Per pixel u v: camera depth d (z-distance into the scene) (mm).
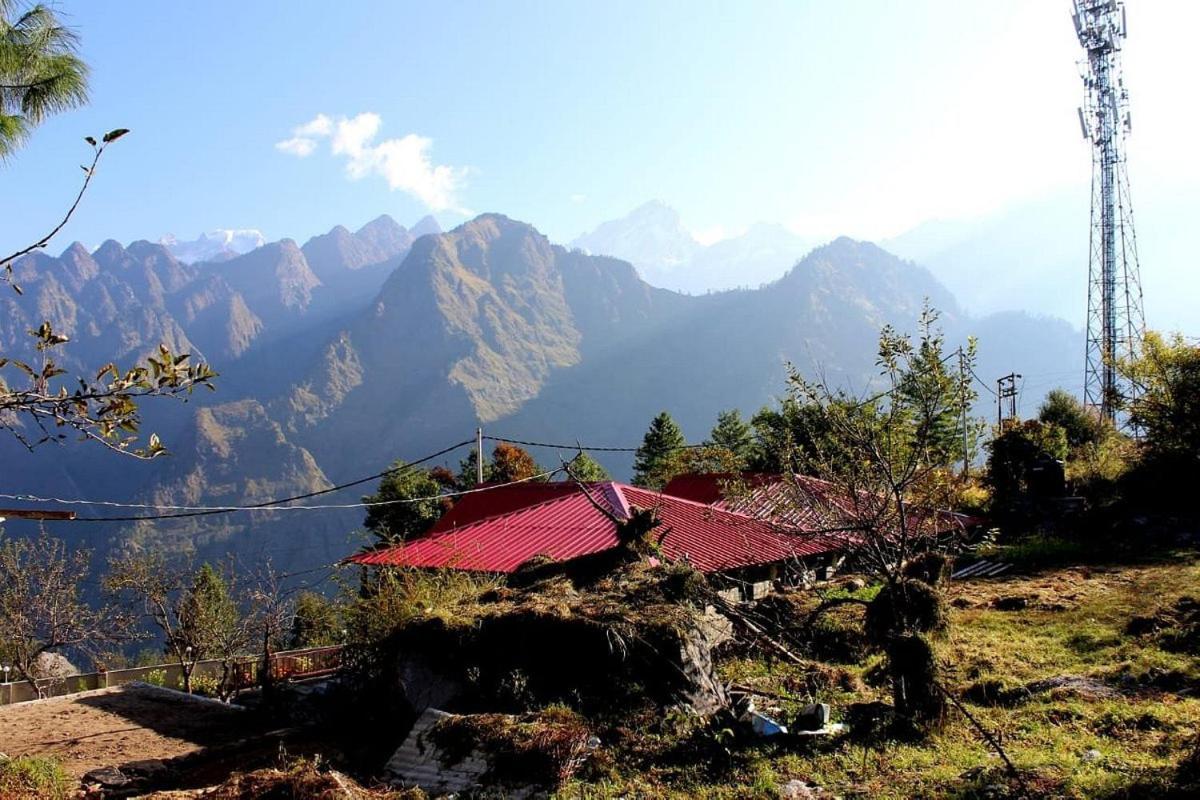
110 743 11602
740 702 9211
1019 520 27562
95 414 4637
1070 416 42562
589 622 9438
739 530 18094
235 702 15461
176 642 20234
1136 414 28906
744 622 11789
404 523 37688
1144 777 6695
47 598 21031
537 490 23781
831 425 9852
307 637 21500
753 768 7793
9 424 4578
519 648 9523
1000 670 11352
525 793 7418
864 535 9375
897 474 9500
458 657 9602
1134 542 23484
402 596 11539
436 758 8094
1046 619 14805
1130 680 10391
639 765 7934
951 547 10461
